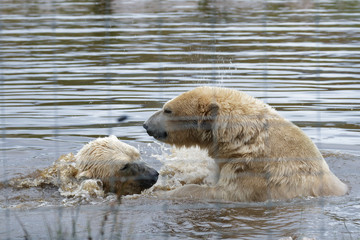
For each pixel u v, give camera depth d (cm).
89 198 920
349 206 857
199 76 1576
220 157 973
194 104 995
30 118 1314
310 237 729
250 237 734
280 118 977
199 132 995
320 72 1641
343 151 1164
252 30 2170
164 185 1028
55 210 843
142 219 802
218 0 2730
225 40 2016
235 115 963
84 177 955
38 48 1919
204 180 1041
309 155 937
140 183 966
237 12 2534
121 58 1777
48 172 1007
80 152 994
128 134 1253
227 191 929
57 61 1756
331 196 909
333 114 1339
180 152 1098
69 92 1482
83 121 1302
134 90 1485
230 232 753
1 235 729
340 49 1891
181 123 1002
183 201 904
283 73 1633
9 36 2078
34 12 2486
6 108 1367
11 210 841
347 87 1508
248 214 829
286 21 2323
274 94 1453
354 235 734
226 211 843
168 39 2009
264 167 923
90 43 1983
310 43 1967
